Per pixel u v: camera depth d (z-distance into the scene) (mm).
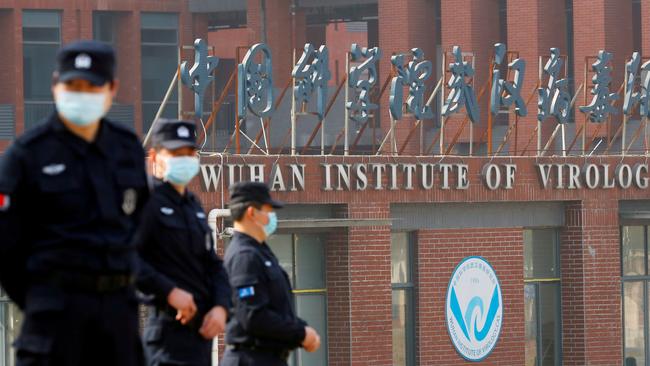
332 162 77875
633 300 90188
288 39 163625
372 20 169625
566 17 147875
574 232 87312
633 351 90125
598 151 135500
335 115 151750
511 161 84250
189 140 25875
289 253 78062
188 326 25828
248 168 74812
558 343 87750
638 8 146750
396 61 84625
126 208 19000
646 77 95438
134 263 19250
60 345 18656
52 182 18516
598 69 94062
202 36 174375
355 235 78562
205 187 73000
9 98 163125
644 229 90875
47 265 18547
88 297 18750
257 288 28297
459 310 83312
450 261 83000
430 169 81312
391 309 80250
